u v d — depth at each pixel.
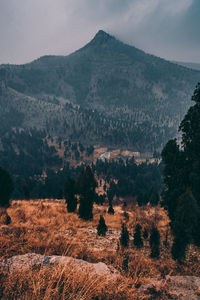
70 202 19.14
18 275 2.46
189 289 3.21
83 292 2.39
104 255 6.22
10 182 18.27
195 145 13.09
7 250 4.32
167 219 19.55
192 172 12.78
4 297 2.01
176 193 13.75
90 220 16.73
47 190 97.19
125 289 2.97
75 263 3.29
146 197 66.31
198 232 11.29
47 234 7.07
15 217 11.23
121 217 20.92
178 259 9.20
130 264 5.84
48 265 3.04
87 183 16.89
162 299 2.87
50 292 2.14
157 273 5.80
